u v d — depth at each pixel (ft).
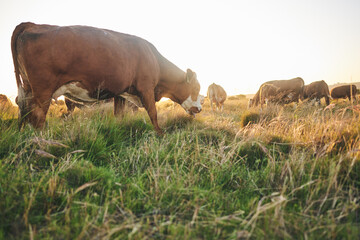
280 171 7.27
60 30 10.68
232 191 6.76
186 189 6.04
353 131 9.91
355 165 6.95
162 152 8.97
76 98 13.03
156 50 16.53
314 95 54.03
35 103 10.55
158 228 4.68
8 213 4.66
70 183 6.37
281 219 4.55
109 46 12.00
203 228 4.75
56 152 8.27
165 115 19.11
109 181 6.14
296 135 11.04
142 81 14.38
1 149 7.86
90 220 4.72
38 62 10.17
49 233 4.41
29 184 5.72
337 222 4.92
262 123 15.74
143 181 6.99
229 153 8.58
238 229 4.66
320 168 7.11
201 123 17.20
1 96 19.19
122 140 11.44
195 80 17.80
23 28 10.60
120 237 4.23
